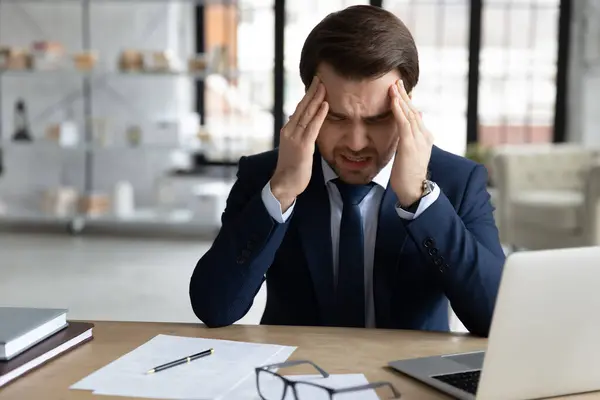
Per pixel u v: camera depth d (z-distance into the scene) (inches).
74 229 227.6
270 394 37.6
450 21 232.4
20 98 241.0
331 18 48.1
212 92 241.9
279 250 56.1
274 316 57.7
